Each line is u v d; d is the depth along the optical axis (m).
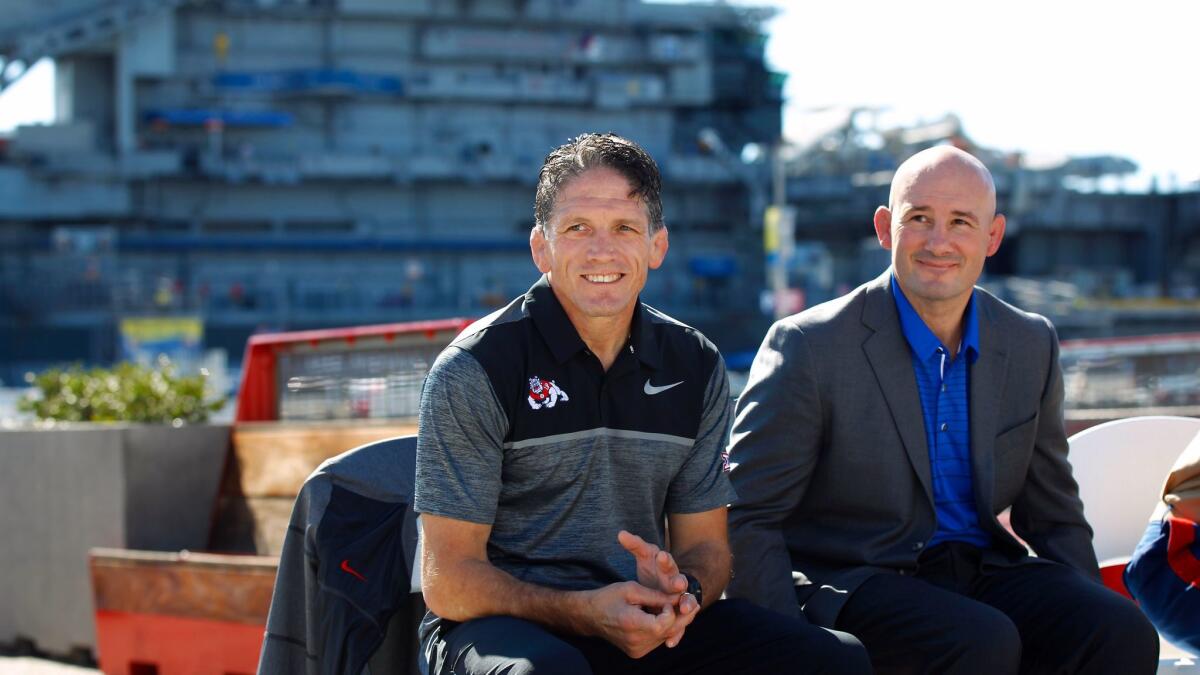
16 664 6.08
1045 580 3.29
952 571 3.42
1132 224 85.25
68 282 64.31
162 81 75.50
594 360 2.86
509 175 79.62
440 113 80.19
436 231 81.25
